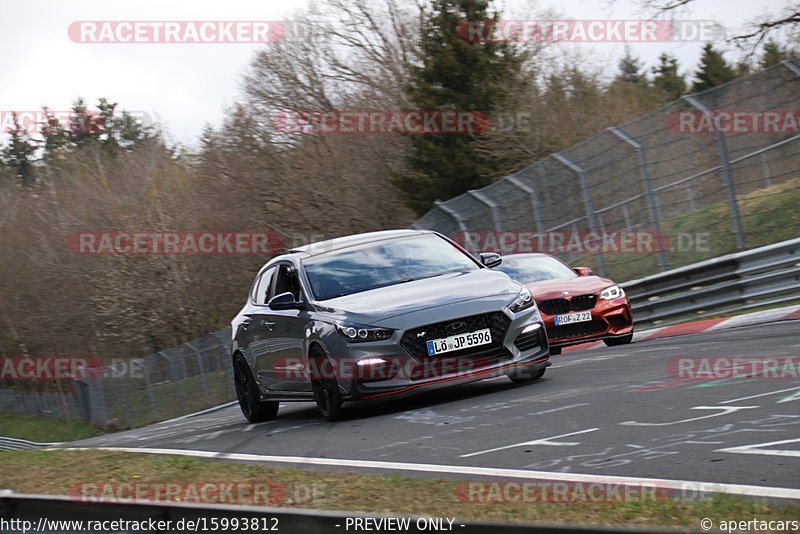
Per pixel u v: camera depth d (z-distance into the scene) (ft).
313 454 86.79
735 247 204.03
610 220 219.00
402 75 472.44
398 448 83.15
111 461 93.50
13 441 395.14
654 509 50.75
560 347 170.40
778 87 184.44
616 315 167.73
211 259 469.57
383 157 451.94
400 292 107.65
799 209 195.00
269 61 468.75
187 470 81.71
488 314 103.91
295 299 114.93
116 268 487.61
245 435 112.68
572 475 63.26
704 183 204.03
